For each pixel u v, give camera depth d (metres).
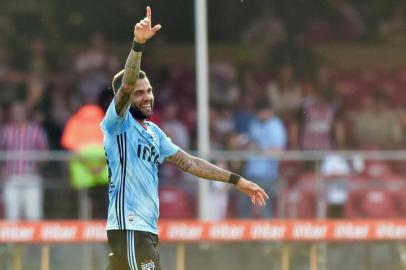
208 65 58.56
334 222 38.47
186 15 60.97
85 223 37.62
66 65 57.28
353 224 38.53
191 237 37.91
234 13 60.91
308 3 61.34
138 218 20.17
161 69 59.22
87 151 41.25
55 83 56.25
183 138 52.69
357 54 61.78
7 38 58.62
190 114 56.25
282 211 40.44
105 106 46.53
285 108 54.69
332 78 59.62
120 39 60.59
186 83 58.84
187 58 60.12
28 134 45.62
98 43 58.19
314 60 58.06
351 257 38.47
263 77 57.53
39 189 39.97
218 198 40.31
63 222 37.56
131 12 60.91
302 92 55.50
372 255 38.53
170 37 60.88
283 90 55.62
